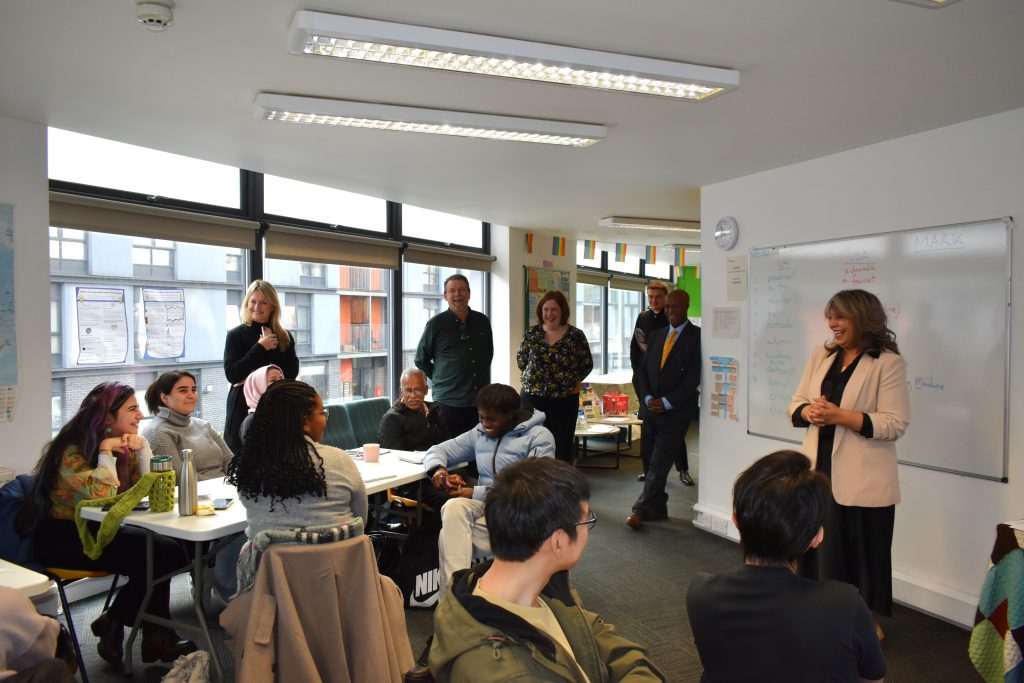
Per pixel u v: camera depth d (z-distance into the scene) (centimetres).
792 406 293
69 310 339
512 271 659
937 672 270
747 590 133
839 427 272
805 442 288
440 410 500
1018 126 288
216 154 357
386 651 213
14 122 294
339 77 249
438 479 300
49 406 309
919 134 324
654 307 565
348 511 222
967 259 305
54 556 260
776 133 325
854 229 354
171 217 373
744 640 130
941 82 256
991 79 253
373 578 214
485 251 660
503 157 369
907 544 331
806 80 254
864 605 128
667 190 462
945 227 313
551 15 201
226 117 295
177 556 274
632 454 705
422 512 346
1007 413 292
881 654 129
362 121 293
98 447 269
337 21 195
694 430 897
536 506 109
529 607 110
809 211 378
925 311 322
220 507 254
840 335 279
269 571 203
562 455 469
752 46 223
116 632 270
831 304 282
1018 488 289
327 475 218
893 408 263
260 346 371
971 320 304
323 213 484
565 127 306
